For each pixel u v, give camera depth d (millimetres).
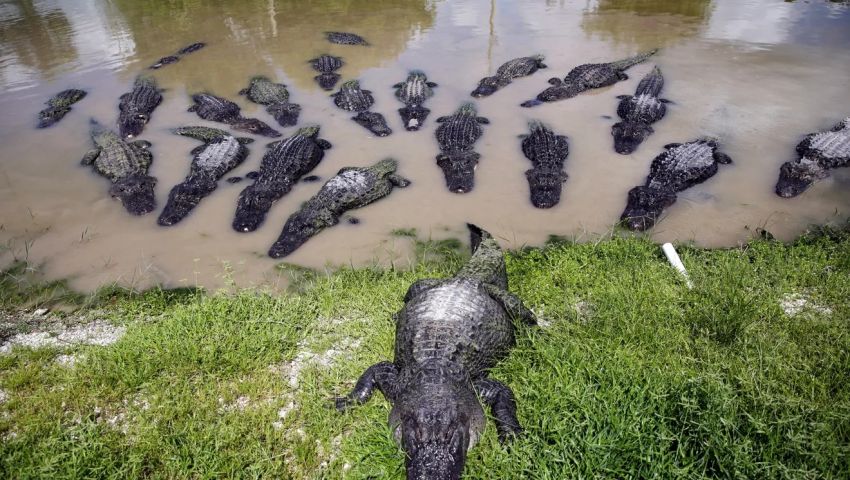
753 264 7125
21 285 7539
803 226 8305
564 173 9820
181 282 7586
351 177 9422
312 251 8188
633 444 4238
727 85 13141
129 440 4945
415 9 19844
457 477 4219
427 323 5469
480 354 5414
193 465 4633
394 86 13883
